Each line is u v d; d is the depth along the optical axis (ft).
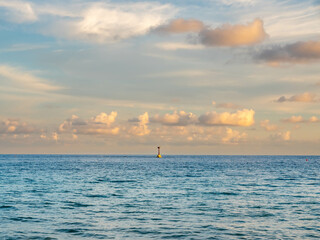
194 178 244.83
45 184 191.31
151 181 216.74
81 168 404.98
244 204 119.44
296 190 164.76
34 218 94.17
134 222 89.76
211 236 76.48
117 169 387.34
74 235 76.64
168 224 87.71
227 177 256.11
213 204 119.14
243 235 77.46
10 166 445.78
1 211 104.06
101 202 123.03
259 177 257.55
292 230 81.97
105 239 73.72
